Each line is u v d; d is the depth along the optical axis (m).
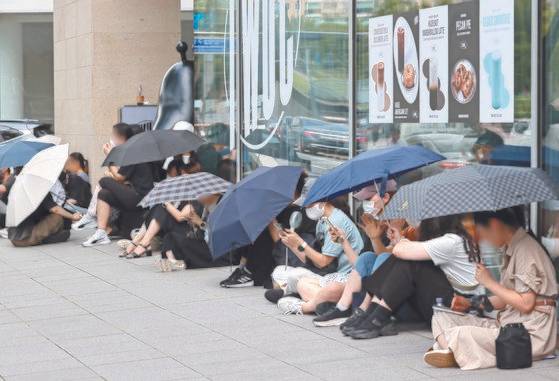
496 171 7.97
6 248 16.72
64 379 8.35
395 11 11.62
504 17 9.82
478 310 8.39
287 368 8.31
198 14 16.61
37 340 9.93
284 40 14.20
